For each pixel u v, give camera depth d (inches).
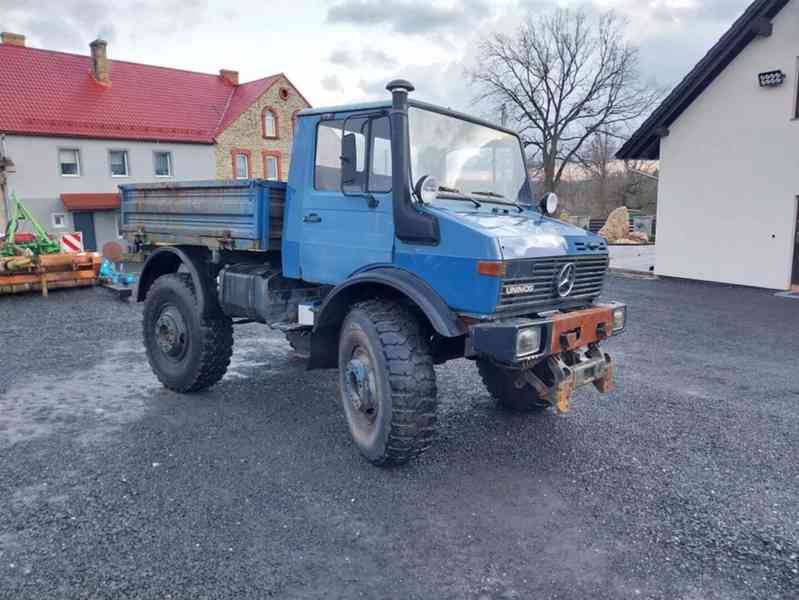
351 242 164.7
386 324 149.6
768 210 509.0
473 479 151.0
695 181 558.3
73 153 991.6
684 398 219.6
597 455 166.6
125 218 251.1
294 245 181.2
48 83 1042.1
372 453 153.0
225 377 243.3
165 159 1090.1
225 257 212.8
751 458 165.6
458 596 105.4
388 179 156.4
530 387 192.1
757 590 107.7
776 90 494.3
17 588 105.7
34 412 200.1
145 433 180.4
